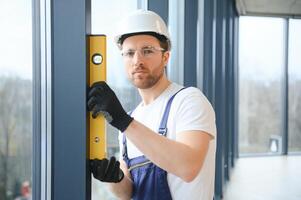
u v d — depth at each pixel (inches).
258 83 297.4
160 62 45.8
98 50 35.2
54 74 35.0
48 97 40.9
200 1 112.9
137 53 44.4
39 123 45.1
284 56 299.4
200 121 42.6
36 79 45.7
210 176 47.7
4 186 49.4
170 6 101.7
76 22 34.8
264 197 178.5
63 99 35.2
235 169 251.3
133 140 36.8
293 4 266.4
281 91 301.9
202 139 41.8
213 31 142.0
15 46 47.9
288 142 308.7
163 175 47.0
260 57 294.8
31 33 45.9
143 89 48.6
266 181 214.4
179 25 103.4
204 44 119.3
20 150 49.2
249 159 291.6
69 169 35.7
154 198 47.5
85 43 34.9
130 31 43.8
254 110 299.9
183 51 103.0
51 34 34.9
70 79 35.0
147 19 44.0
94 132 35.9
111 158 38.7
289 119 305.9
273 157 300.0
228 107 222.7
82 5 34.8
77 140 35.4
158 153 37.2
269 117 301.7
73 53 34.9
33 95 46.2
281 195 182.5
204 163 45.3
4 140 49.7
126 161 50.9
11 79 48.3
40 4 43.6
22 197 48.3
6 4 47.6
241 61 292.8
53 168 35.8
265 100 299.7
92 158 36.4
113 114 35.3
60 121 35.4
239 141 301.1
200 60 112.9
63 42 34.8
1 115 49.6
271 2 260.7
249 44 292.7
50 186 38.1
